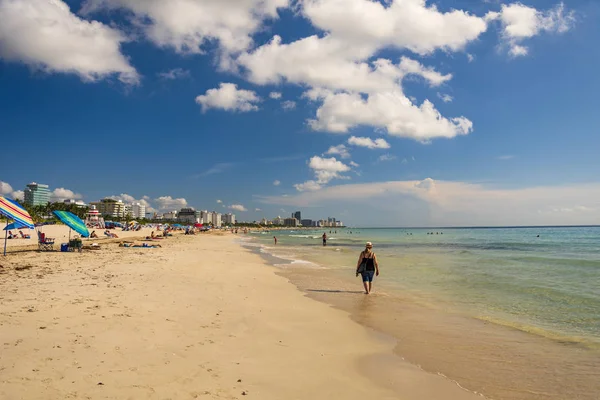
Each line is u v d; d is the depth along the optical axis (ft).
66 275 45.68
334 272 66.39
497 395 17.85
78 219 83.15
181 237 234.79
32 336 21.34
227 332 25.79
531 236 331.98
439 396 17.54
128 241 142.10
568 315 34.09
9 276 42.78
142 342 21.97
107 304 30.76
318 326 29.40
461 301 40.34
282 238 287.69
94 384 15.80
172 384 16.49
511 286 49.90
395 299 41.63
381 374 20.07
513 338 27.14
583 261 84.53
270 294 42.63
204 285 45.32
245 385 17.22
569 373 20.61
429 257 99.76
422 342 26.07
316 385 17.98
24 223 65.62
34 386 15.14
